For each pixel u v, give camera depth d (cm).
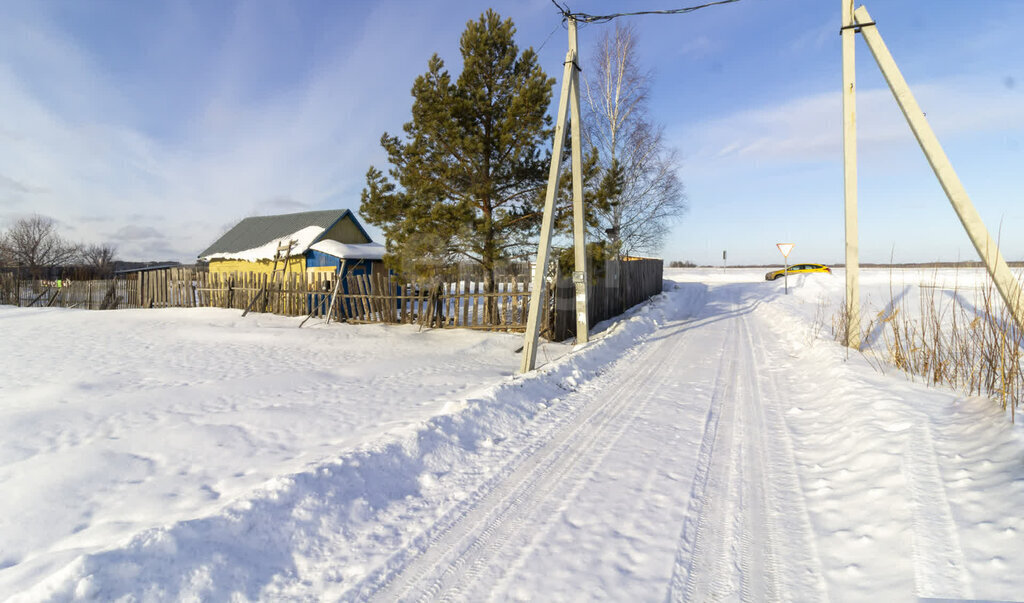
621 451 425
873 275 2664
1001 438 334
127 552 229
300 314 1454
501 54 1145
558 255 1138
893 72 639
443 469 389
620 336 1024
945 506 271
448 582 248
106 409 521
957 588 208
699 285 3089
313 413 520
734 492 343
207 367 773
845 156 849
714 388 651
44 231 4306
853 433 414
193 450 408
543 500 337
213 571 241
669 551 271
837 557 258
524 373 702
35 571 224
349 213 2191
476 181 1135
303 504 301
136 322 1309
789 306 1644
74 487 335
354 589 243
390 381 684
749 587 240
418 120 1108
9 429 450
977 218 563
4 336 1082
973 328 531
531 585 243
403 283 1204
